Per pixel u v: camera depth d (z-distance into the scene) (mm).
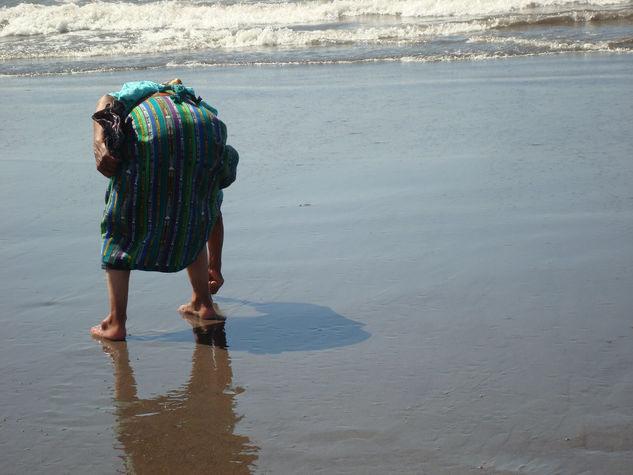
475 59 14875
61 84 14133
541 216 5113
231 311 3820
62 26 24719
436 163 6820
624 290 3775
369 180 6336
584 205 5316
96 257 4656
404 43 17734
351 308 3764
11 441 2650
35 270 4449
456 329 3432
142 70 16078
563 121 8398
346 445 2539
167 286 4203
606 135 7570
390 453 2477
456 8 23438
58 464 2502
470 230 4898
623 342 3201
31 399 2961
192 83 13359
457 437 2547
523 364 3049
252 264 4473
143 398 2951
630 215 5027
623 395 2764
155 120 3357
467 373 3000
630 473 2307
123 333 3535
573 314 3520
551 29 18578
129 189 3387
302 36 19469
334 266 4363
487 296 3801
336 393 2904
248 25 23672
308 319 3658
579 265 4168
